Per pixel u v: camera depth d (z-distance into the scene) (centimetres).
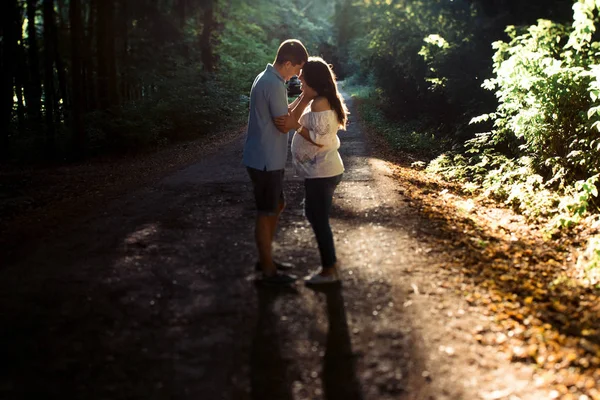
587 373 324
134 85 2139
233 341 355
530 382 315
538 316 401
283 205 468
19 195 888
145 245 552
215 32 2730
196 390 304
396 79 2298
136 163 1272
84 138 1394
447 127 1784
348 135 1752
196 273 473
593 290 473
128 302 414
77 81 1378
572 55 979
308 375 318
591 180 687
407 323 379
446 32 1784
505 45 1036
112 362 331
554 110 927
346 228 607
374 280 454
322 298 420
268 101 420
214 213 688
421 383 310
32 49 1540
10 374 318
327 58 6125
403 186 884
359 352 342
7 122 1421
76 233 607
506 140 1242
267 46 4084
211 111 1931
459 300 421
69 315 394
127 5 1997
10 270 490
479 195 930
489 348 351
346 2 5297
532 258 557
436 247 550
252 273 472
